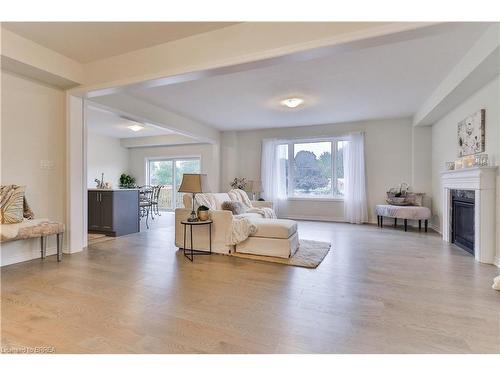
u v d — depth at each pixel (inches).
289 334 71.7
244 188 288.4
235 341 68.6
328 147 287.7
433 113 198.8
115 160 378.0
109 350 64.9
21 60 119.0
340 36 94.7
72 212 153.4
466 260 140.0
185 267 128.3
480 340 68.7
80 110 157.2
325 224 261.6
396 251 158.4
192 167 370.9
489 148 139.4
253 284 106.6
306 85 171.2
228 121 271.9
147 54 128.1
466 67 130.3
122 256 147.9
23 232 119.6
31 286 103.9
